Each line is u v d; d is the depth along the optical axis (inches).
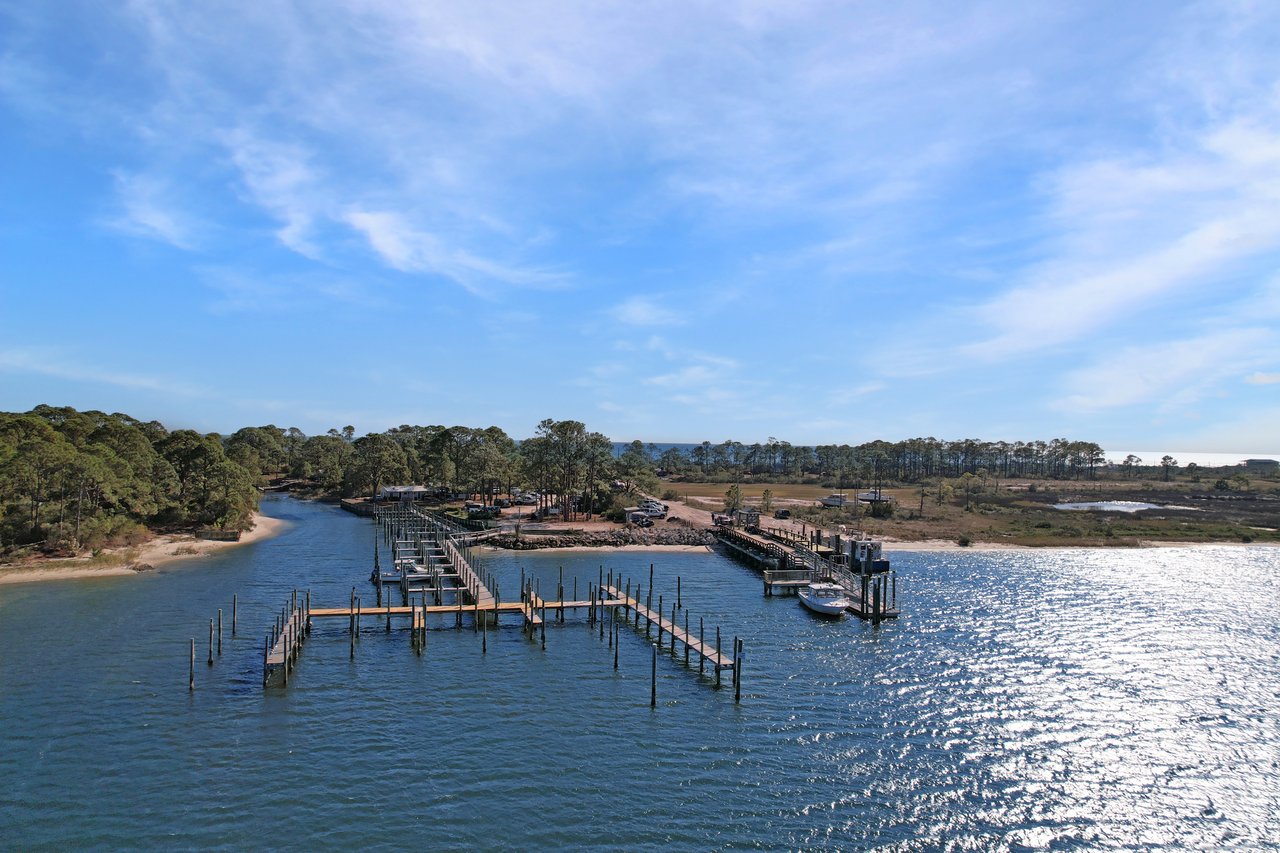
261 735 1569.9
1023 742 1614.2
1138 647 2301.9
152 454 4379.9
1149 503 7263.8
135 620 2428.6
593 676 1975.9
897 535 4569.4
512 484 6225.4
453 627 2455.7
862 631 2453.2
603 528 4571.9
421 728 1621.6
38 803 1285.7
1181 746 1609.3
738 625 2527.1
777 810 1312.7
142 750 1489.9
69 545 3481.8
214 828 1218.6
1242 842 1261.1
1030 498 7564.0
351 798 1320.1
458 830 1225.4
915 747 1577.3
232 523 4416.8
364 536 4554.6
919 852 1206.3
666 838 1217.4
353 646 2101.4
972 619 2623.0
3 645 2133.4
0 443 3563.0
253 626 2380.7
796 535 4037.9
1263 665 2137.1
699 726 1658.5
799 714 1737.2
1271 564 3828.7
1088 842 1250.6
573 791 1359.5
